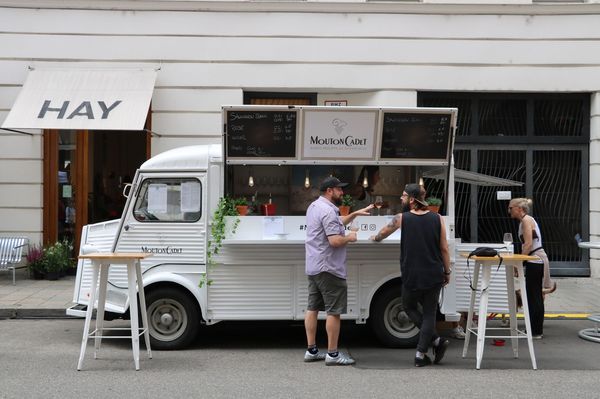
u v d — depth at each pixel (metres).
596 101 12.42
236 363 6.73
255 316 7.22
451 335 8.36
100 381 5.97
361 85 12.35
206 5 12.20
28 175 12.30
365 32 12.31
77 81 11.92
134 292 6.41
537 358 7.05
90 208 12.59
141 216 7.29
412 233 6.51
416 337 7.42
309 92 12.61
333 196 6.71
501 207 12.59
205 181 7.26
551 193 12.64
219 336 8.20
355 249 7.30
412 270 6.48
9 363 6.69
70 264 12.36
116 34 12.23
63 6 12.19
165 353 7.20
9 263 11.62
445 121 7.40
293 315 7.24
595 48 12.38
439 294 6.95
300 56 12.30
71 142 12.54
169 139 12.27
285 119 7.28
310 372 6.35
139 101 11.53
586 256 12.58
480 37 12.38
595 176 12.41
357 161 7.43
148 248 7.25
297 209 7.93
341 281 6.60
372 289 7.30
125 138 12.55
